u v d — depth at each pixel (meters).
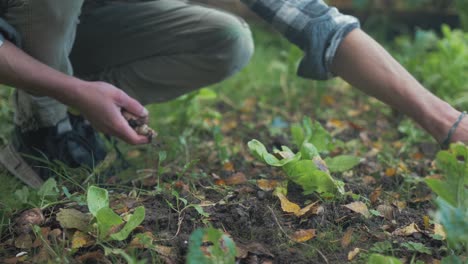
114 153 1.58
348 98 2.36
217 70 1.60
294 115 2.20
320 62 1.41
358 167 1.65
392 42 3.18
